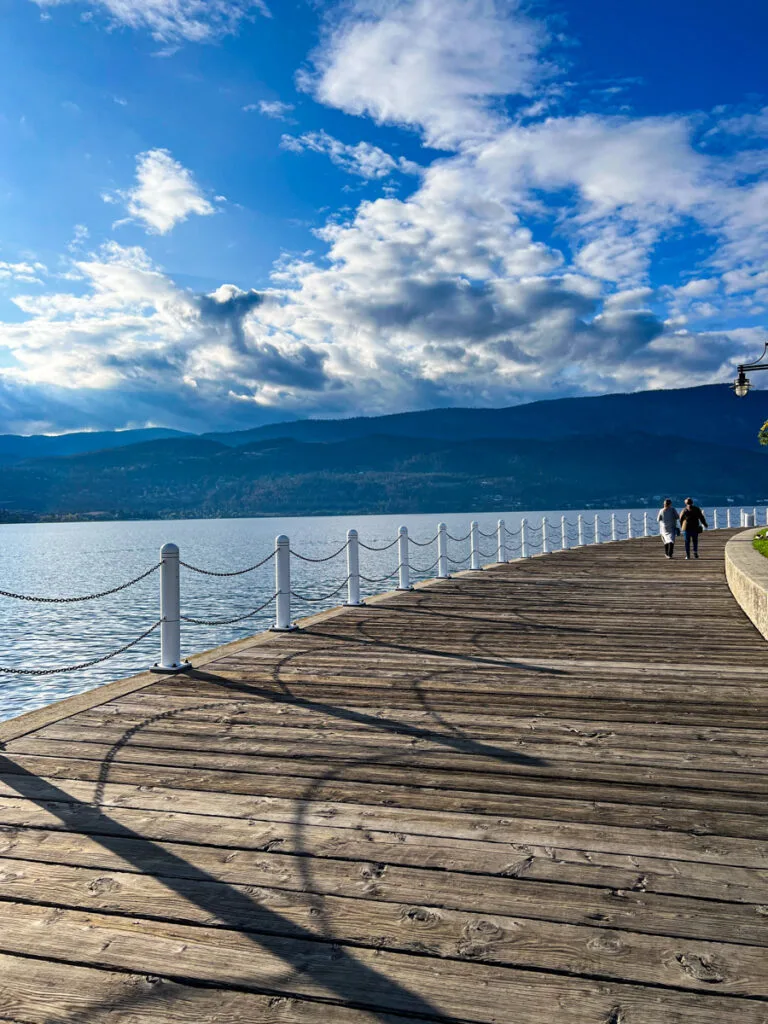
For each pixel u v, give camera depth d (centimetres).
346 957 267
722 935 279
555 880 321
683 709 598
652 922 288
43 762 473
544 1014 238
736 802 406
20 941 277
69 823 381
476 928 285
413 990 250
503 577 1698
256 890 313
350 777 447
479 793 421
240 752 494
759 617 951
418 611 1163
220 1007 242
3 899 307
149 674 730
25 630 3588
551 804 405
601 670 742
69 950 271
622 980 254
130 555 10375
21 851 350
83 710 596
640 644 880
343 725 556
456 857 342
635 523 7100
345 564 7138
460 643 892
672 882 319
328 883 319
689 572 1791
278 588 983
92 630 3584
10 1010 241
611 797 414
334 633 966
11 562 8806
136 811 396
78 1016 238
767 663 771
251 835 366
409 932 282
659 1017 236
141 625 3766
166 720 568
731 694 644
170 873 328
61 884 319
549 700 628
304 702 623
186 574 6581
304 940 278
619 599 1298
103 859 341
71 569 7662
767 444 2469
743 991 248
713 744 508
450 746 507
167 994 248
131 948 273
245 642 902
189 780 442
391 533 16638
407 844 356
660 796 416
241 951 271
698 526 2184
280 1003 244
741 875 325
